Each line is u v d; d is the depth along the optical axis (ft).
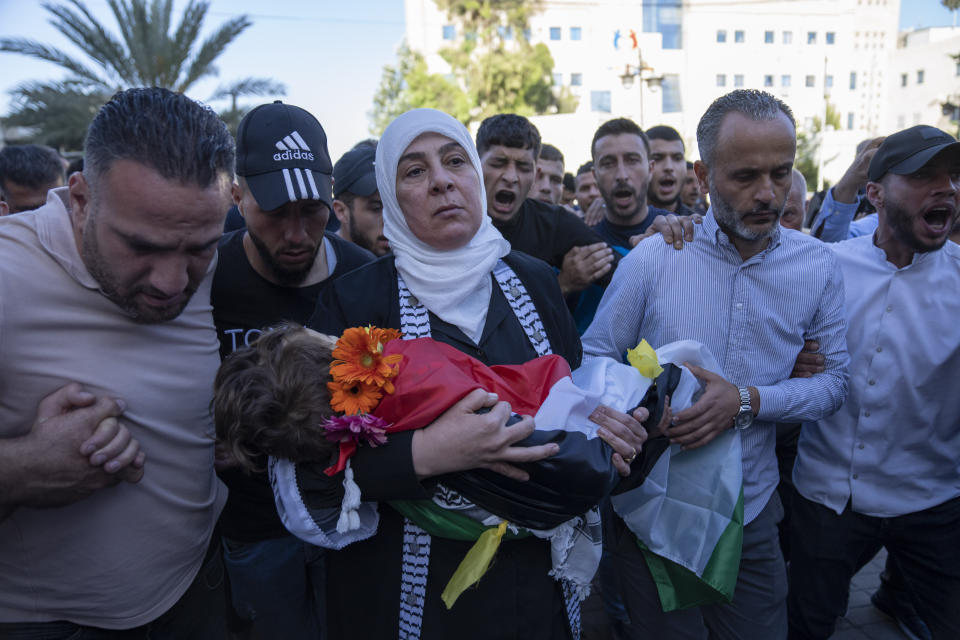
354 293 5.57
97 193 4.15
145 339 4.96
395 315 5.45
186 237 4.26
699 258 6.88
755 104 6.13
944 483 7.29
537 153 9.93
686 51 161.38
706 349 6.34
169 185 4.06
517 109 102.99
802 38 167.73
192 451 5.33
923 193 6.76
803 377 6.84
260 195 6.09
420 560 4.92
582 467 4.52
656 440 5.74
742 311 6.73
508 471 4.44
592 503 4.71
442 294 5.32
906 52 177.06
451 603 4.34
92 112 52.54
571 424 4.79
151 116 4.09
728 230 6.68
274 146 6.27
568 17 152.87
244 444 4.42
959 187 6.70
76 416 4.30
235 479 6.74
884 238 7.48
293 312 6.93
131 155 4.02
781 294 6.69
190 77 53.31
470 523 4.67
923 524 7.31
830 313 6.84
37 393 4.57
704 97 163.53
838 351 6.88
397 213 5.53
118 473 4.42
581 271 9.05
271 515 6.92
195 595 5.83
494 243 5.59
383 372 4.38
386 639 5.03
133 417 4.83
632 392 5.44
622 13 154.20
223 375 4.45
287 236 6.31
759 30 164.76
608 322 7.23
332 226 13.73
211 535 5.93
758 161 6.09
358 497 4.39
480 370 4.88
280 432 4.27
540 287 5.93
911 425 7.25
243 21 53.16
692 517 6.23
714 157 6.35
